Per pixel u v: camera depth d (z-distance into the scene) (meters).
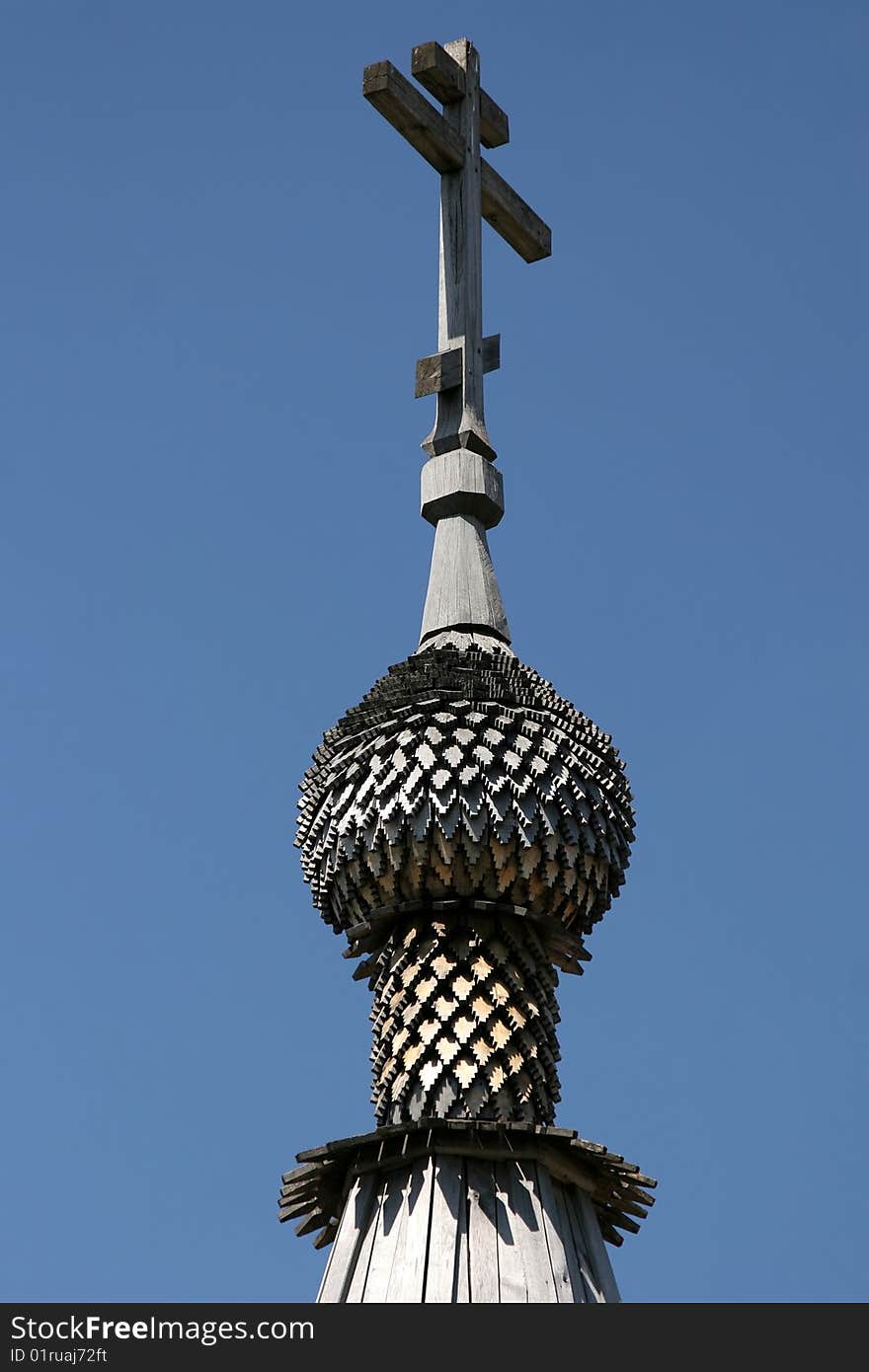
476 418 16.33
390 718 14.92
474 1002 14.24
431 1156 13.71
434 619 15.64
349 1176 14.12
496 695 14.93
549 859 14.48
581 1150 13.96
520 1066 14.11
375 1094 14.39
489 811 14.41
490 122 17.75
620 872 15.02
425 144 17.23
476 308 16.78
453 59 17.72
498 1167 13.74
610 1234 14.70
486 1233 13.41
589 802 14.74
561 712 15.05
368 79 16.91
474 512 16.05
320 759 15.20
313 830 15.05
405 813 14.40
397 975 14.46
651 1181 14.24
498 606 15.74
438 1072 14.03
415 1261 13.28
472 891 14.51
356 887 14.71
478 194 17.31
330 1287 13.45
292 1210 14.65
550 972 14.76
